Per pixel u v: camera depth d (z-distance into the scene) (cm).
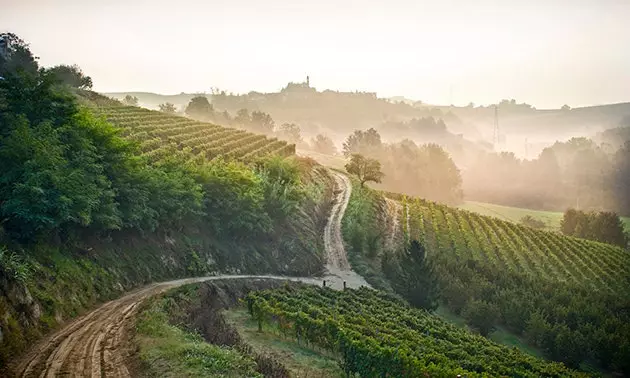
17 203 3120
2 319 2336
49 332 2714
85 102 10638
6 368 2152
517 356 4091
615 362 5516
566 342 5516
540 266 9731
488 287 7169
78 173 3644
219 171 6769
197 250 5578
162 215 5134
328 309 4406
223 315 4275
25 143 3381
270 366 2720
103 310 3334
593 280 9419
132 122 10281
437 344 3891
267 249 6956
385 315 4675
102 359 2352
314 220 9375
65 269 3403
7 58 9619
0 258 2559
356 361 3144
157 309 3247
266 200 7706
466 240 10331
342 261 8112
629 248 15188
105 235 4266
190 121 13112
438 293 6600
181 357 2342
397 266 7906
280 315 3938
